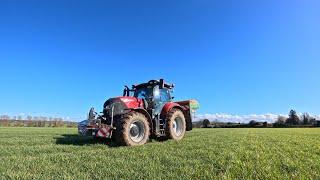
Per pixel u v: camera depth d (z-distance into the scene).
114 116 11.62
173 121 12.95
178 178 5.68
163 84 13.01
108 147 10.52
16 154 8.88
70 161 7.42
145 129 11.38
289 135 15.87
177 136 12.95
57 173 6.17
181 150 9.07
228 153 8.27
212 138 13.43
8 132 19.25
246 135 15.70
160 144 10.80
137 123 11.28
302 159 7.49
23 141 12.40
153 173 6.06
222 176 5.75
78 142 12.10
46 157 7.96
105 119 11.77
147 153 8.54
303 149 9.34
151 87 12.88
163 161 7.32
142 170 6.35
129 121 10.95
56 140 12.82
